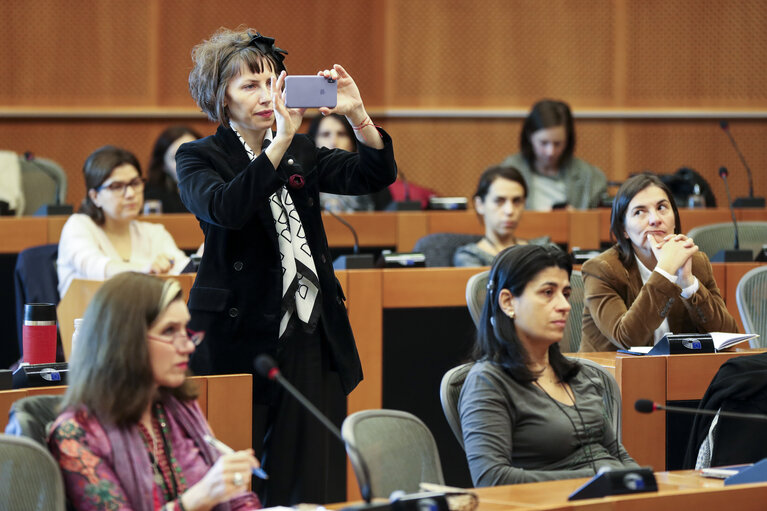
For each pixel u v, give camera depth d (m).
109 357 4.93
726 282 10.72
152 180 14.52
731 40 21.44
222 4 20.80
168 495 5.12
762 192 21.39
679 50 21.38
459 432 6.48
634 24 21.31
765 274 9.59
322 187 6.66
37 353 7.17
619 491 4.93
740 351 7.93
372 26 21.16
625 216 8.56
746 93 21.50
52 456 4.78
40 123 20.25
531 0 21.27
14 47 20.23
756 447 6.50
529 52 21.30
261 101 6.33
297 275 6.31
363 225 13.45
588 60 21.36
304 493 6.29
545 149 15.36
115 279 5.07
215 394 6.23
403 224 13.57
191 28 20.72
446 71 21.22
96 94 20.48
